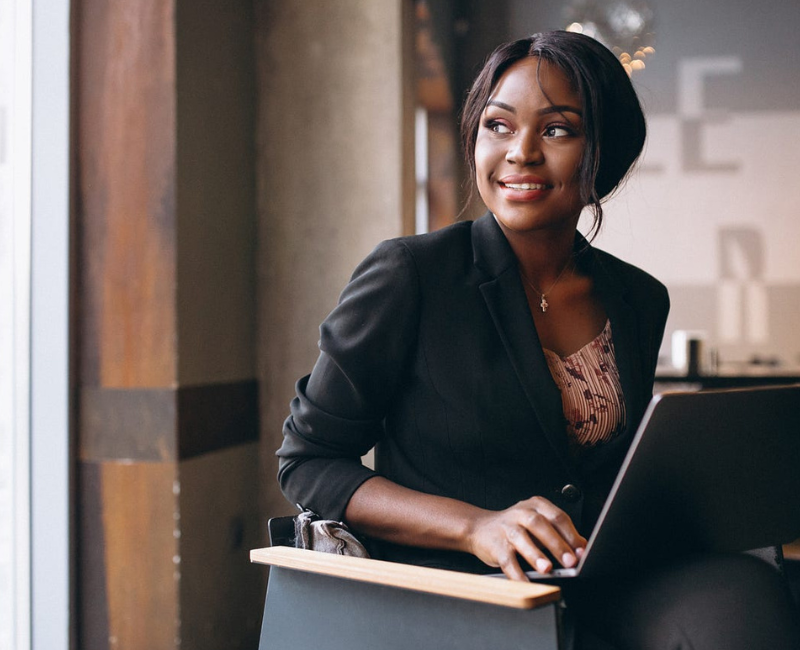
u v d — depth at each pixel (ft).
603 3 15.26
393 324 3.88
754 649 3.00
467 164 4.28
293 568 3.31
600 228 3.96
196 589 7.88
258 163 9.37
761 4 20.66
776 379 12.29
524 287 4.23
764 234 20.80
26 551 7.58
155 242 7.70
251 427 9.13
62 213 7.65
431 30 15.60
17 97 7.61
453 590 2.81
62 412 7.61
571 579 3.24
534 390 3.83
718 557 3.33
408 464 4.04
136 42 7.75
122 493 7.66
